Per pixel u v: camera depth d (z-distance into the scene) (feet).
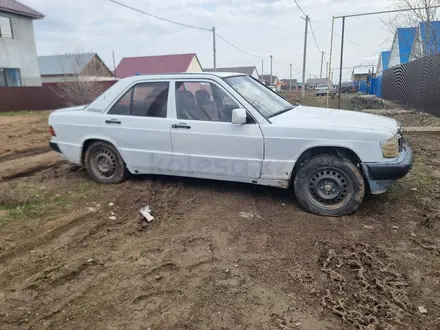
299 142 13.34
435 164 19.98
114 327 7.89
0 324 8.11
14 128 43.98
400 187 16.15
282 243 11.52
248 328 7.78
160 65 158.30
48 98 76.07
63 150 18.37
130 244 11.71
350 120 13.98
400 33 63.52
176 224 13.12
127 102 16.58
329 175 13.38
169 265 10.32
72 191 16.94
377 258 10.52
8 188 16.10
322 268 10.05
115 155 17.34
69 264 10.48
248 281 9.47
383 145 12.55
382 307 8.41
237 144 14.23
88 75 90.02
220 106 14.71
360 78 168.96
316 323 7.89
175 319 8.08
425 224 12.61
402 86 61.11
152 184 17.35
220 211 14.11
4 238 12.17
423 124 35.50
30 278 9.84
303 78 116.37
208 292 9.04
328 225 12.75
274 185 14.34
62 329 7.88
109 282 9.58
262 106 14.84
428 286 9.16
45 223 13.32
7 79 79.66
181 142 15.26
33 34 84.79
